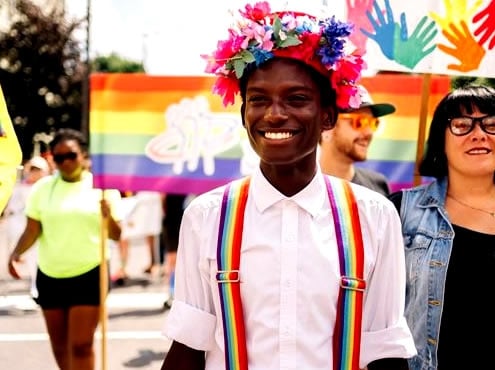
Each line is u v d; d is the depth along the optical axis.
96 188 4.17
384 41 3.16
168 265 6.99
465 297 2.39
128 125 4.29
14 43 17.23
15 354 5.51
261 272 1.88
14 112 17.50
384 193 4.11
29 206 4.13
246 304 1.89
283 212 1.91
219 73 1.97
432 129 2.63
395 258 1.96
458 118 2.50
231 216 1.94
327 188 1.97
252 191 1.96
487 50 3.16
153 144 4.30
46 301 4.07
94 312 4.06
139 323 6.35
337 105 1.97
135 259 10.03
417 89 4.23
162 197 7.27
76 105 17.78
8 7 17.38
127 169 4.28
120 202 4.28
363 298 1.91
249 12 1.89
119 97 4.29
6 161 2.64
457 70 3.18
